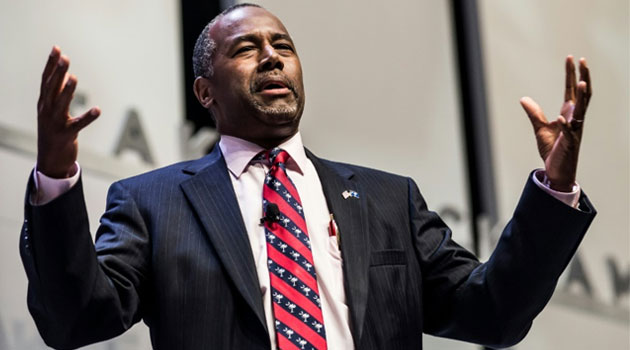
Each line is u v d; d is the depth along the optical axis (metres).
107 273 4.41
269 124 5.04
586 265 13.15
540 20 14.03
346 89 11.83
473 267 4.99
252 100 5.04
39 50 8.67
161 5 9.98
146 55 9.68
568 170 4.47
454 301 4.87
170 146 9.72
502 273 4.64
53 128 4.02
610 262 13.44
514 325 4.77
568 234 4.50
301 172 4.97
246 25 5.34
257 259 4.54
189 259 4.49
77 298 4.14
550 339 12.44
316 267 4.55
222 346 4.29
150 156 9.41
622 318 13.29
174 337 4.35
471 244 12.39
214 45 5.36
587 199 4.58
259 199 4.78
